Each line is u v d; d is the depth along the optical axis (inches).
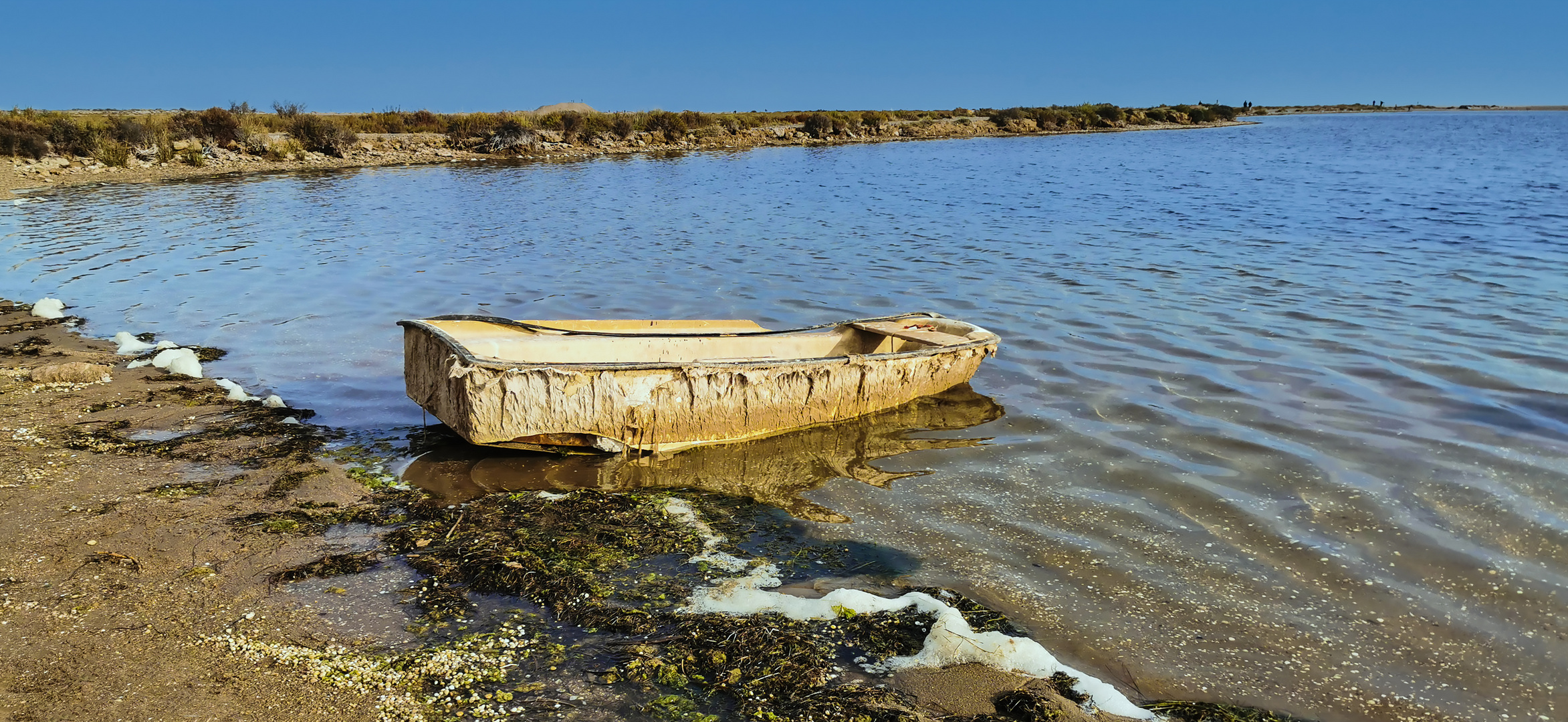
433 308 504.7
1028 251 688.4
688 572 218.5
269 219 881.5
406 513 245.8
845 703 167.5
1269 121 4554.6
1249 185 1208.8
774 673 175.6
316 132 1748.3
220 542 224.5
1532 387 348.2
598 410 287.3
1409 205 960.3
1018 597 209.5
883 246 714.2
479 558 216.7
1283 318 462.9
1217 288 540.4
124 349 410.9
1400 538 236.5
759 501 262.1
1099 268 612.7
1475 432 305.9
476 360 272.4
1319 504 256.8
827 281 577.9
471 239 756.0
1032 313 484.4
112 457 279.0
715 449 305.0
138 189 1185.4
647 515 249.0
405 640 185.3
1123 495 265.6
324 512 243.8
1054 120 3161.9
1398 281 550.9
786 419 316.8
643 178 1344.7
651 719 162.9
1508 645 191.6
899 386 340.2
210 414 321.7
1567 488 262.2
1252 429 314.8
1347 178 1306.6
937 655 182.2
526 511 249.3
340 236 775.7
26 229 815.7
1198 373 378.0
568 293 545.3
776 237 761.6
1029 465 289.1
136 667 171.9
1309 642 193.2
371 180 1323.8
